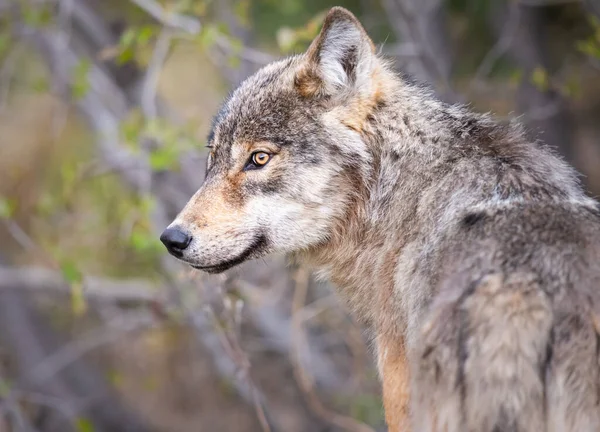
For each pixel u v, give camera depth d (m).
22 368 19.75
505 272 6.07
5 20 15.63
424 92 8.20
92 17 16.16
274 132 8.11
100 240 16.02
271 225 8.14
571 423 5.86
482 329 5.93
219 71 17.30
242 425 17.23
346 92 8.05
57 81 15.89
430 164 7.55
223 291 9.97
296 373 13.45
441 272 6.57
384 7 16.19
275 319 14.86
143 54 14.13
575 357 5.88
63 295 17.23
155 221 14.55
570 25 18.48
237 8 13.92
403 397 7.35
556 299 5.94
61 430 18.39
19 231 14.19
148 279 16.06
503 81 17.25
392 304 7.39
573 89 14.77
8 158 19.94
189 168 14.68
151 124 12.66
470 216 6.77
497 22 17.48
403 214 7.53
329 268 8.38
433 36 16.30
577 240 6.25
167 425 18.06
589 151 19.52
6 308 19.95
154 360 18.95
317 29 12.70
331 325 14.25
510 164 7.18
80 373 19.36
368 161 7.96
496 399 5.81
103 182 15.89
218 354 14.37
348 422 12.29
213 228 8.14
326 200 8.06
